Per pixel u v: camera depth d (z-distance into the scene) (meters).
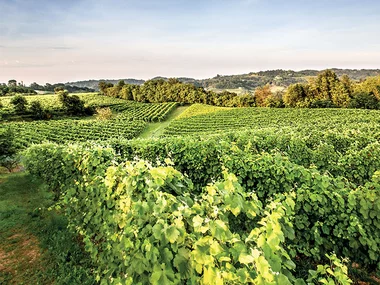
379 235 4.05
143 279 2.57
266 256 2.14
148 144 9.28
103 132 39.50
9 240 5.82
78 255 5.10
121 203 3.44
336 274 2.41
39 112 55.88
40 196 8.98
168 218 2.65
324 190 4.34
